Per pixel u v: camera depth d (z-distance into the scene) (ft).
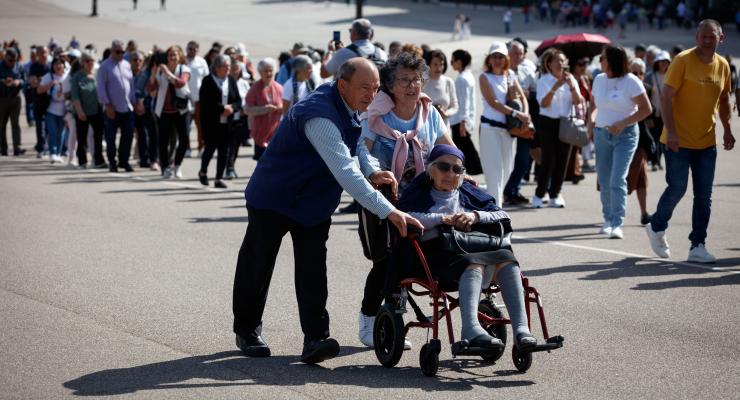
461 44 168.45
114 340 22.88
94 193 47.50
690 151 32.04
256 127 48.93
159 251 33.58
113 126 55.67
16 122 65.00
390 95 22.02
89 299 26.81
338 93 20.36
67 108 58.54
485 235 20.79
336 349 20.95
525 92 46.98
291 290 28.27
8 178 52.90
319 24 204.74
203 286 28.53
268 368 20.88
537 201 44.65
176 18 216.54
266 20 213.05
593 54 55.88
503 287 20.02
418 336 23.65
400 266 20.71
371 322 22.80
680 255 33.65
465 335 19.45
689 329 24.25
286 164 20.61
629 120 36.04
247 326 21.89
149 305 26.25
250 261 21.35
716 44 31.30
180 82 52.95
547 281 29.53
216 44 61.98
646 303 26.86
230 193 47.93
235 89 49.52
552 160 44.37
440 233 20.65
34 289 27.91
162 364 21.06
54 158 60.44
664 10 195.83
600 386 19.74
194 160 61.93
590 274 30.53
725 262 32.42
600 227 39.34
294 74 48.14
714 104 31.60
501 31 193.88
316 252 21.01
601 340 23.22
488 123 38.60
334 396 18.94
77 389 19.31
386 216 19.84
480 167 39.60
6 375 20.17
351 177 19.89
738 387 19.77
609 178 37.37
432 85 40.04
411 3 249.96
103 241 35.27
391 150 21.99
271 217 20.88
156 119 56.70
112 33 184.96
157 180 52.65
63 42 167.43
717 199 46.85
